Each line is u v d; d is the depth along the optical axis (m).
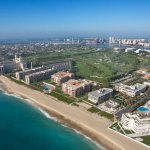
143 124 172.12
